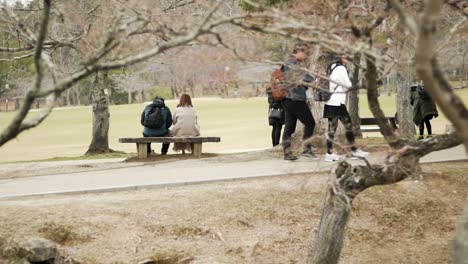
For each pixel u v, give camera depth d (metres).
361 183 7.92
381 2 7.58
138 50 6.24
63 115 58.09
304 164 13.31
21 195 11.59
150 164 16.25
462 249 5.82
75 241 9.73
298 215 10.70
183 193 11.60
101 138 24.80
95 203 10.93
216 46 6.08
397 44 7.04
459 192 11.95
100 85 24.77
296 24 5.80
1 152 30.08
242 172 13.30
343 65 10.55
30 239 9.31
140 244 9.79
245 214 10.63
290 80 7.60
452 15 7.69
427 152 7.58
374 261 10.21
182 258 9.61
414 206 11.45
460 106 4.73
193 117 18.48
